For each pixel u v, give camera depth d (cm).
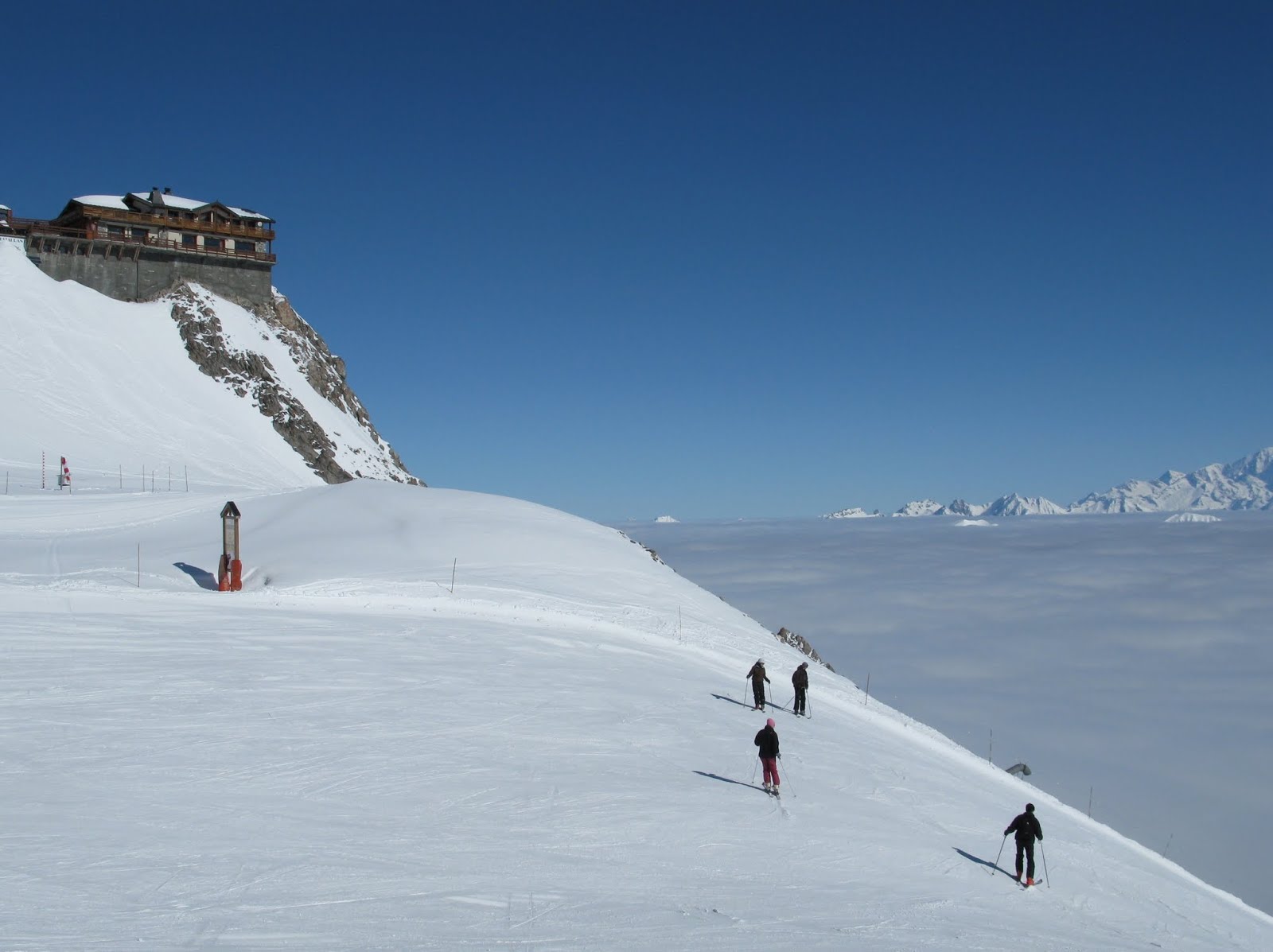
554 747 1825
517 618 3259
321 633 2642
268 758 1566
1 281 8525
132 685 1958
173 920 931
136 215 9500
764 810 1650
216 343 9288
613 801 1549
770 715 2498
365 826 1299
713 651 3366
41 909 932
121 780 1395
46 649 2214
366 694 2047
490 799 1482
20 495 5044
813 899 1266
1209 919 1869
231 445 8244
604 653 2872
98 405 7838
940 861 1620
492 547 4362
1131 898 1820
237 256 10150
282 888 1049
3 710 1728
